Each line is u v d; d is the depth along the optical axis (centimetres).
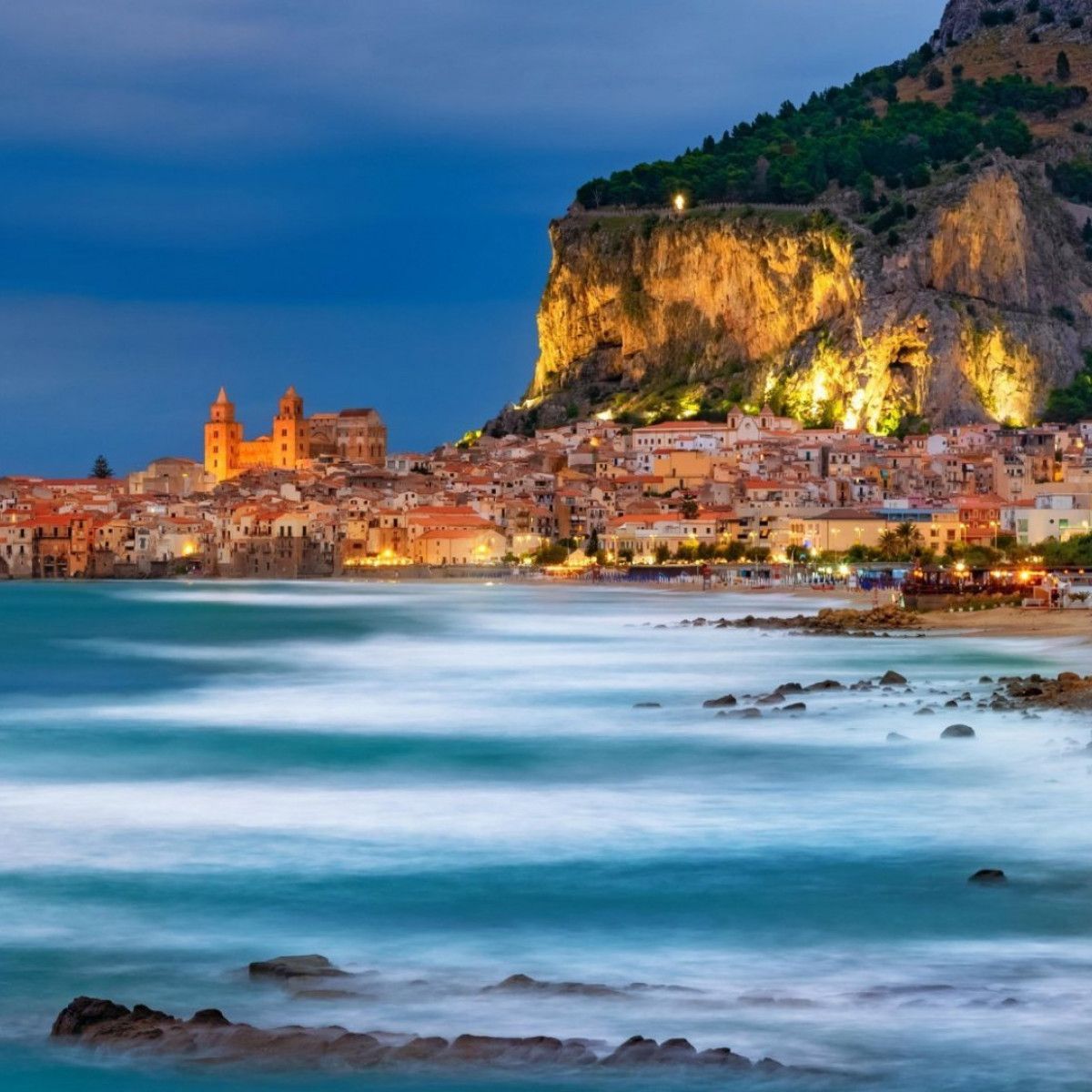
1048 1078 4359
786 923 5844
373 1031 4741
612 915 5975
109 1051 4619
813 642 19038
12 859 6962
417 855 7000
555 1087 4338
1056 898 6103
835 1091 4291
